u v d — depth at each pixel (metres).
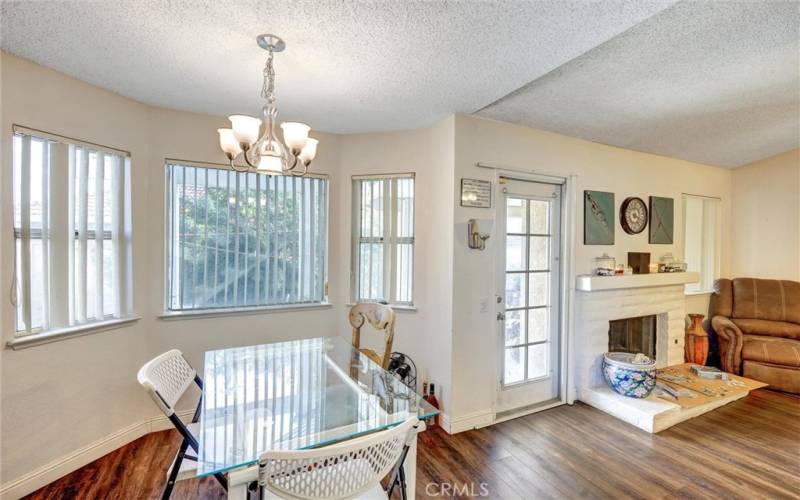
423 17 1.52
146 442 2.37
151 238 2.50
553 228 3.16
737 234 4.48
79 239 2.15
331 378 1.88
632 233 3.58
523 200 3.01
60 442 2.02
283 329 2.91
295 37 1.67
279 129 2.84
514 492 1.95
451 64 1.92
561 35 1.66
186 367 1.87
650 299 3.55
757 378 3.46
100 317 2.25
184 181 2.60
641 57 2.09
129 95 2.32
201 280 2.66
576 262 3.20
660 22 1.80
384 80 2.10
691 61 2.14
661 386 3.21
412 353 2.93
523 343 3.03
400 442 1.22
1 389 1.81
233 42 1.71
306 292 3.00
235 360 2.13
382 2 1.43
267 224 2.85
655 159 3.78
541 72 2.01
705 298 4.37
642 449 2.38
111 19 1.54
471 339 2.67
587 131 3.06
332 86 2.18
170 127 2.54
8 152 1.84
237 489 1.20
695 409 2.86
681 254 4.02
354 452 1.06
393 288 3.03
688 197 4.13
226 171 2.71
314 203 3.02
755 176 4.31
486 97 2.33
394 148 2.99
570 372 3.12
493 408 2.78
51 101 1.99
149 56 1.85
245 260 2.79
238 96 2.33
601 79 2.30
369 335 3.06
